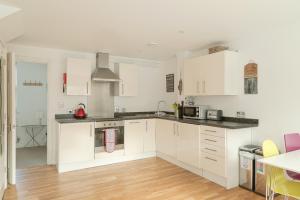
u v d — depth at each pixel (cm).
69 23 279
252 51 336
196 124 355
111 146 414
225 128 305
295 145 242
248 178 304
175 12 244
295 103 285
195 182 327
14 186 309
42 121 580
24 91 560
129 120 435
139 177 347
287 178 214
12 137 312
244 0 215
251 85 339
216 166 319
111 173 365
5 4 222
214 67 357
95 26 291
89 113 458
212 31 316
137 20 269
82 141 385
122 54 473
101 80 430
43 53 411
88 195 282
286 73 294
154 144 470
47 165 411
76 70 412
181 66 453
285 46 295
